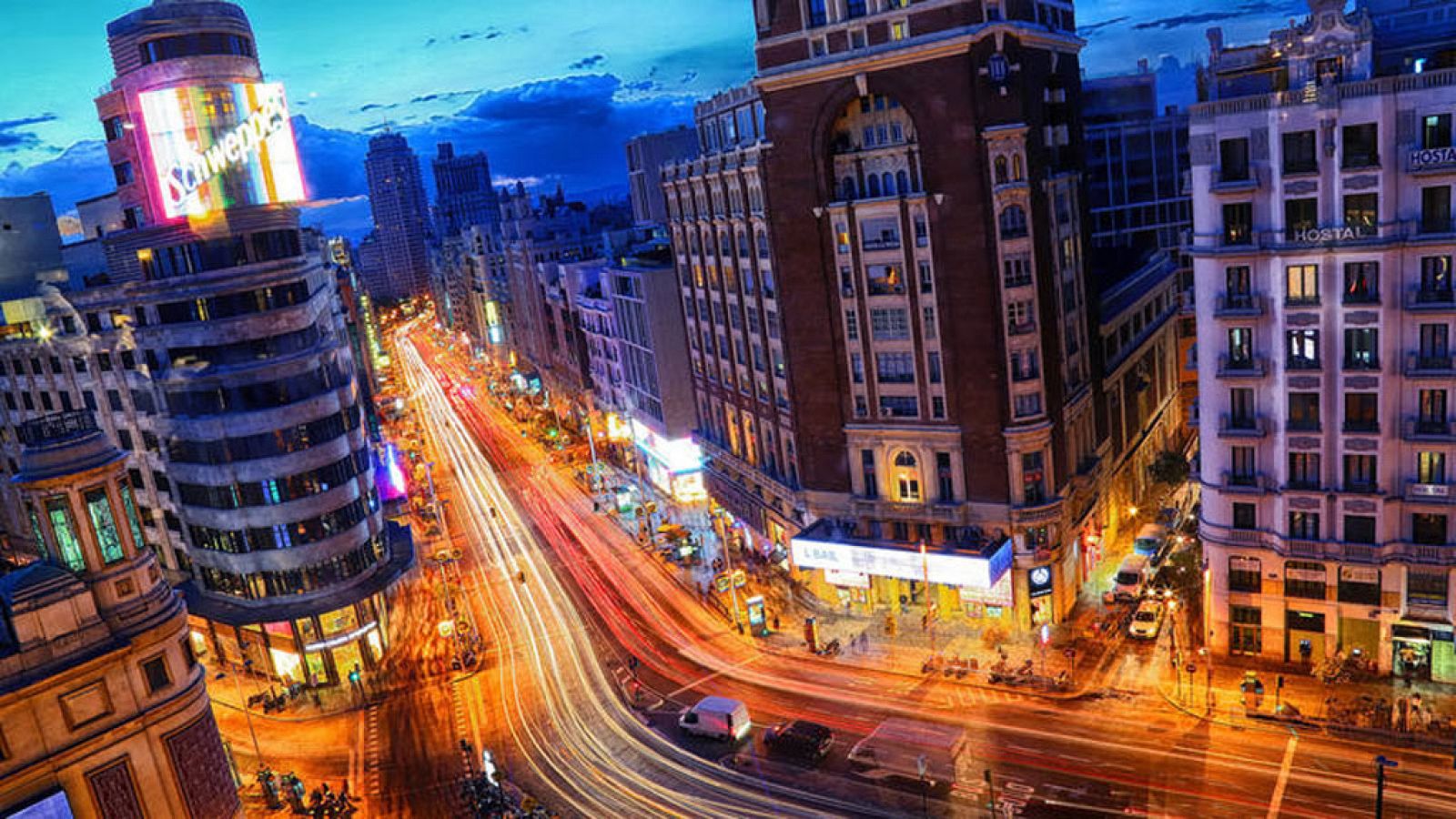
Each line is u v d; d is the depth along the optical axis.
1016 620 73.31
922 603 78.94
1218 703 58.72
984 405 70.75
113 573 46.25
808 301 76.62
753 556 95.50
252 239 78.44
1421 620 56.56
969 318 69.62
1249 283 57.78
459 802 60.72
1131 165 124.69
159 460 87.50
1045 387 69.88
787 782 56.81
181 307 78.38
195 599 86.94
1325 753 52.66
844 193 73.62
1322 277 55.09
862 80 69.12
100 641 45.19
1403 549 56.00
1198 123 57.06
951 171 67.69
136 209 79.69
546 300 175.50
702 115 89.56
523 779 62.12
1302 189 54.59
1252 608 62.50
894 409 75.56
